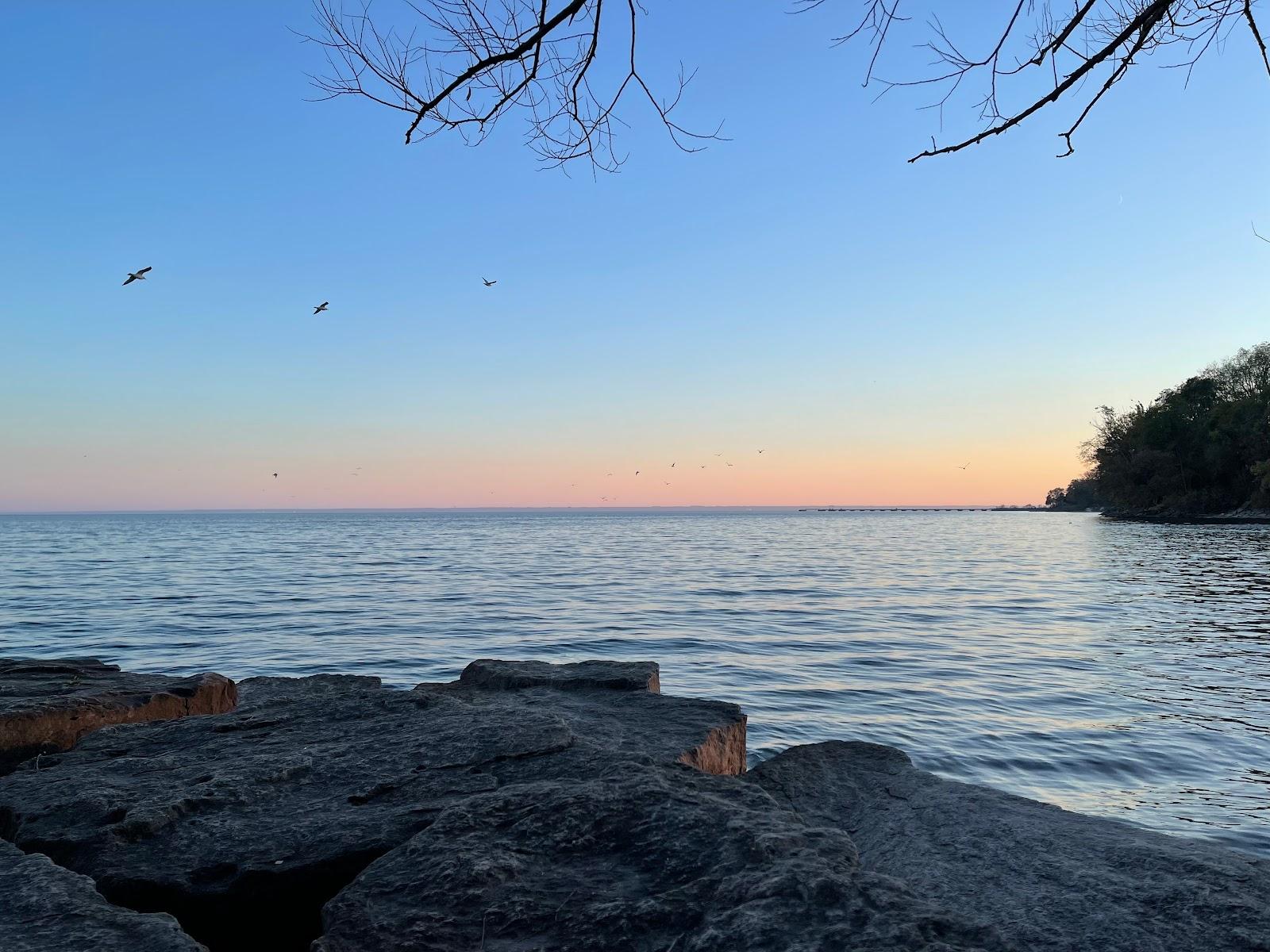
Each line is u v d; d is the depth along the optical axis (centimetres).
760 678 1343
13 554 5434
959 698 1173
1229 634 1786
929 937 208
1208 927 239
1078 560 4422
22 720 521
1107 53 245
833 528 12012
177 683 641
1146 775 819
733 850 265
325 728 477
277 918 302
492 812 308
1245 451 8962
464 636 1842
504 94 264
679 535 9438
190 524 17175
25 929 237
